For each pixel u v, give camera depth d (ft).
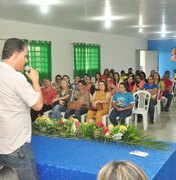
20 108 5.21
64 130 7.88
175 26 25.50
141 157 5.99
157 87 21.09
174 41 41.60
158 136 16.01
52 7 15.06
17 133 5.21
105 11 16.72
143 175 2.99
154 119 19.77
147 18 20.06
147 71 42.75
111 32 29.91
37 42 22.25
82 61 27.53
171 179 6.30
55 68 24.48
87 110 17.72
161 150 6.46
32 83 5.49
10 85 5.09
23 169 5.29
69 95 18.49
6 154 5.24
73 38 26.58
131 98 16.81
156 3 14.65
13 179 3.55
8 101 5.12
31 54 21.76
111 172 2.97
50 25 23.04
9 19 19.24
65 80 19.29
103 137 7.23
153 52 42.37
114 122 16.53
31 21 20.44
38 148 6.72
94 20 20.42
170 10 16.83
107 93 17.49
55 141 7.29
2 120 5.17
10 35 19.86
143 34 33.45
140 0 13.79
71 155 6.20
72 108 17.78
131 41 38.34
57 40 24.58
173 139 15.37
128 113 16.56
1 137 5.24
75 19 19.77
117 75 25.29
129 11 16.97
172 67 42.11
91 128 7.45
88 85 21.80
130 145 6.79
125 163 3.11
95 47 29.53
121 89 16.92
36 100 5.19
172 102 27.55
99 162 5.75
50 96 18.43
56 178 5.68
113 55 33.73
